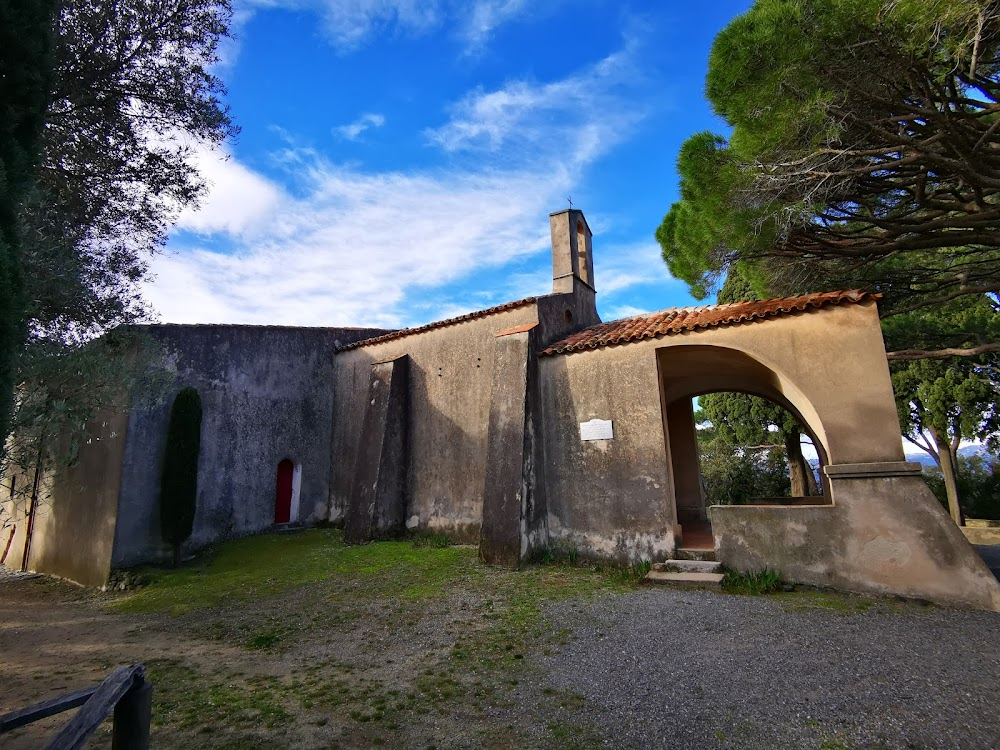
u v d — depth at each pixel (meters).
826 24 5.86
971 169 6.53
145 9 7.62
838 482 7.25
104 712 2.31
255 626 7.12
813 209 7.35
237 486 12.32
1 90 4.21
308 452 13.77
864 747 3.55
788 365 7.92
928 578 6.54
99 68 7.27
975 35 5.61
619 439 9.28
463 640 6.05
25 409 6.80
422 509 11.91
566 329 12.44
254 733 4.12
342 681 5.13
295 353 14.04
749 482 21.33
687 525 12.20
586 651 5.50
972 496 20.31
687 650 5.34
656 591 7.38
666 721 4.04
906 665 4.70
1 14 4.22
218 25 8.48
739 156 7.09
